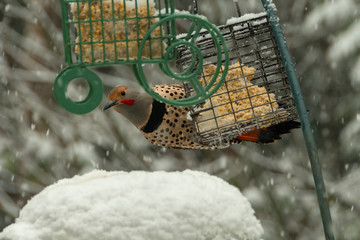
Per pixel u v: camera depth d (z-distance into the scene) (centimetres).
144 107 1046
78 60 680
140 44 624
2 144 1498
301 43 1625
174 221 524
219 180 593
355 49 1504
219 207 545
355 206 1466
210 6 1586
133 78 1636
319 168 706
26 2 1616
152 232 518
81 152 1518
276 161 1579
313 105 1645
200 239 528
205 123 934
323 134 1630
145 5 676
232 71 916
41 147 1496
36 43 1591
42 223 530
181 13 636
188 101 646
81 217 522
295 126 961
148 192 538
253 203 1520
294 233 1512
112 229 518
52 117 1533
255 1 1590
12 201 1502
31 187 1490
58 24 1641
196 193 544
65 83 612
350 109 1538
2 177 1490
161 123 1043
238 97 920
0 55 1566
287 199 1534
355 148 1509
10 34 1588
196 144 1057
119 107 1065
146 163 1598
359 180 1473
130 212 523
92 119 1562
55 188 562
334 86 1636
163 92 1043
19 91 1545
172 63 1594
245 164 1583
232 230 542
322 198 703
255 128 910
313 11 1409
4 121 1520
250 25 909
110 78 1593
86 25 676
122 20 674
